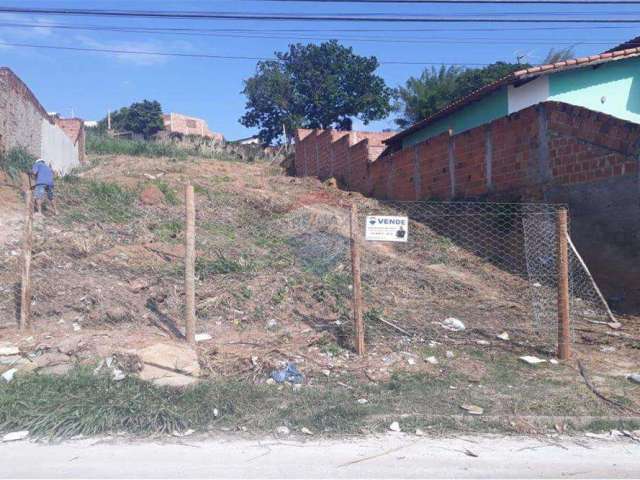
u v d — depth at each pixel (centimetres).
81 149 2234
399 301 829
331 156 2223
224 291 780
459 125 1614
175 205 1216
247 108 3847
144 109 4409
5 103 1348
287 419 512
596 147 931
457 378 605
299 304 781
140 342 622
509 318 785
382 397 556
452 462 445
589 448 475
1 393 522
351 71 3691
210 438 484
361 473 425
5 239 886
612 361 658
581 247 959
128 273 816
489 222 1088
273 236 1045
